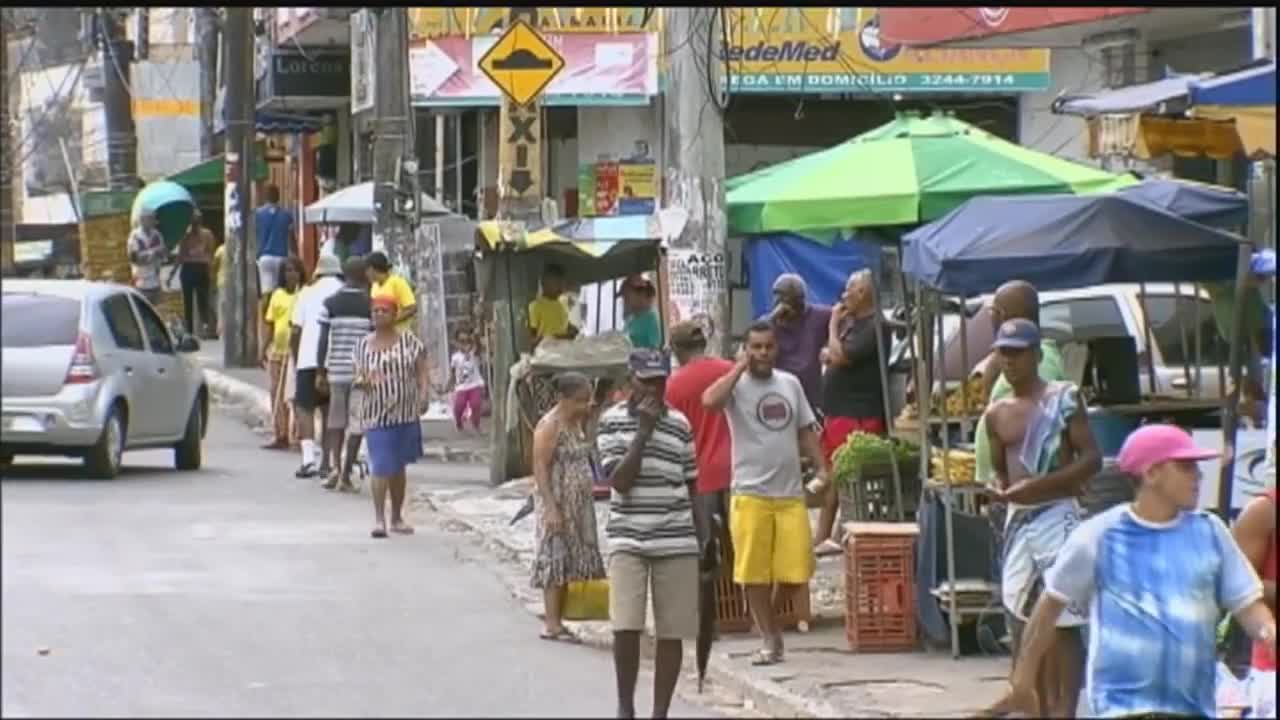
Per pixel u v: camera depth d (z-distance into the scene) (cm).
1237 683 2156
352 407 4584
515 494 4525
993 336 3114
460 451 5403
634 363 2417
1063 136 6681
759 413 2739
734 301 5534
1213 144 2756
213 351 8975
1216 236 2619
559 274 4678
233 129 8112
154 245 9331
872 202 3059
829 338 3544
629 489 2402
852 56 6594
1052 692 2153
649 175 6694
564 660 2828
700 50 3894
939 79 6594
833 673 2634
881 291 3475
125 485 4638
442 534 3975
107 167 10950
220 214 10694
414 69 6372
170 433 4953
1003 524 2545
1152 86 2888
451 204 7500
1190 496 1870
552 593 2978
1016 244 2592
